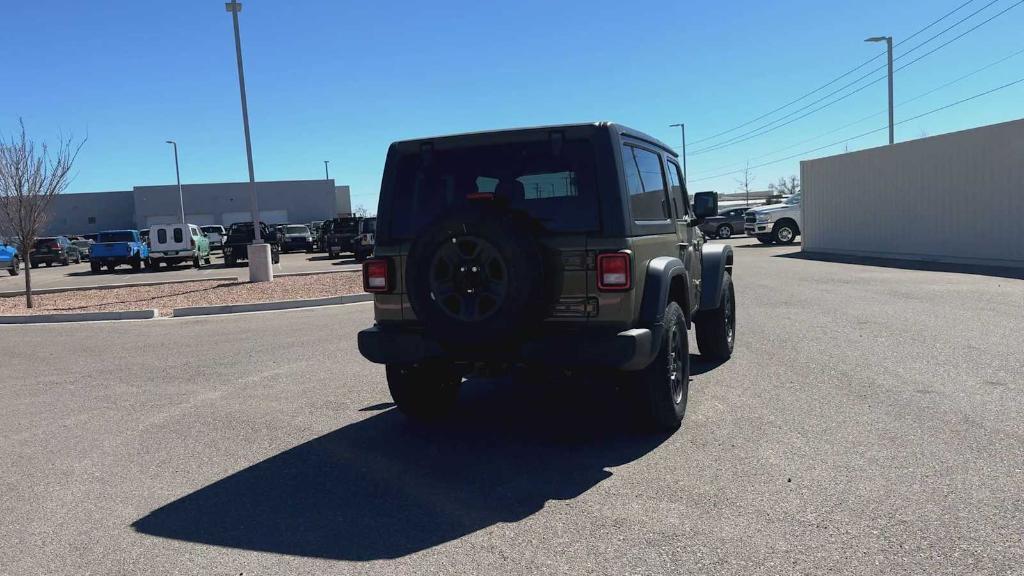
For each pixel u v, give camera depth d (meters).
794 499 4.19
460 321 4.74
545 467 4.94
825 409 5.93
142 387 7.89
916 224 20.69
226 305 14.30
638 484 4.54
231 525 4.17
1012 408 5.74
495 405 6.64
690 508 4.14
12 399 7.53
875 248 22.72
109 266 32.44
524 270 4.63
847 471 4.57
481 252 4.71
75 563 3.76
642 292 5.09
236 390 7.57
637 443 5.36
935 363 7.36
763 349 8.45
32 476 5.12
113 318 13.86
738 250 28.48
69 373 8.81
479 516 4.17
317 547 3.85
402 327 5.41
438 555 3.70
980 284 13.77
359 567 3.61
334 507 4.39
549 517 4.11
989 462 4.62
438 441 5.62
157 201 64.94
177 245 32.25
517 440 5.58
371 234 31.73
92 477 5.06
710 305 7.36
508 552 3.70
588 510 4.18
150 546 3.93
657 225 5.64
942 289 13.23
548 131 5.06
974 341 8.35
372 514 4.26
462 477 4.82
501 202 4.96
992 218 17.77
